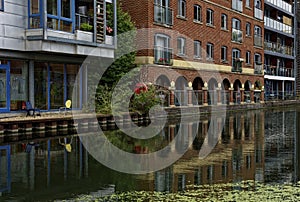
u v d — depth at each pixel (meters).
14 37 19.06
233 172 9.77
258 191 7.93
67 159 11.39
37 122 17.03
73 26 20.89
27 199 7.50
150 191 7.99
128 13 27.39
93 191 8.03
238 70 37.62
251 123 22.73
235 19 38.12
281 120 24.78
